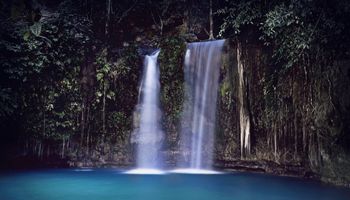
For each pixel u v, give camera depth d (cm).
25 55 1305
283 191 981
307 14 1070
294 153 1206
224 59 1366
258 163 1315
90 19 1692
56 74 1398
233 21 1319
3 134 1402
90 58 1465
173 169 1433
